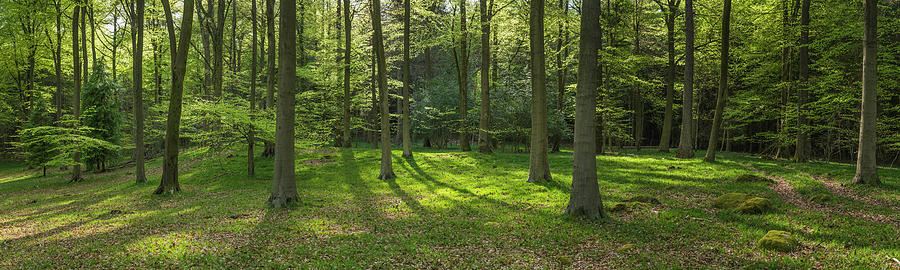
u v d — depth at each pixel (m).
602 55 26.58
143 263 6.97
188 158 28.16
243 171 23.19
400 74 52.66
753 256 7.04
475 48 38.59
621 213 10.78
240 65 41.44
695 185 14.71
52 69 34.59
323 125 26.30
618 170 18.84
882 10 22.66
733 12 26.47
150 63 36.72
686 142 23.50
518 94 31.69
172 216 11.70
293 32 12.96
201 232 9.30
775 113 26.78
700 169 18.44
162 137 39.47
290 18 12.84
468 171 20.64
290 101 13.26
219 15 27.02
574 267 6.88
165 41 35.72
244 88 33.66
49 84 44.59
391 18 34.66
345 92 31.70
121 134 30.36
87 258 7.29
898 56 23.27
